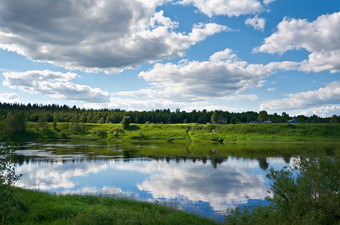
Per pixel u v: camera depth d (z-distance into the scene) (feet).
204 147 261.65
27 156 170.71
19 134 370.12
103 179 105.60
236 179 109.09
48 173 114.93
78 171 122.11
